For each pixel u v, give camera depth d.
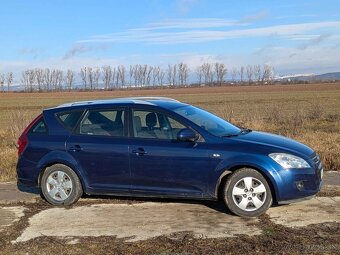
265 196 5.83
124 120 6.57
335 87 96.00
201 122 6.43
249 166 5.88
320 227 5.36
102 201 6.92
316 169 5.99
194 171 6.07
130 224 5.71
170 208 6.41
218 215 6.00
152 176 6.28
